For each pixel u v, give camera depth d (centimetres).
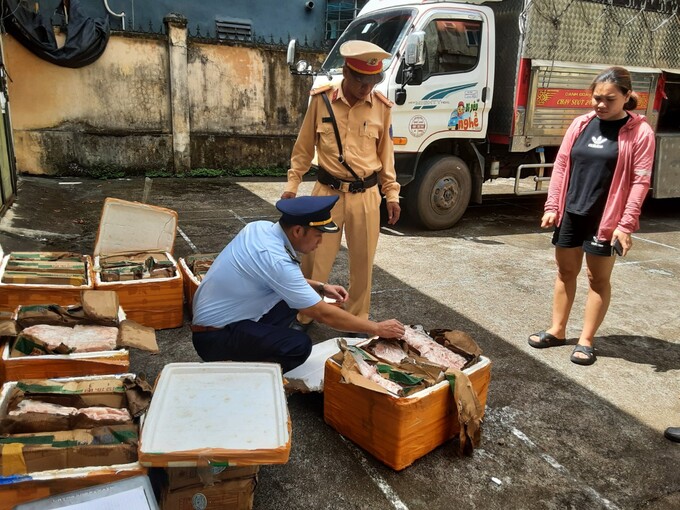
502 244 605
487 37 602
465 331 376
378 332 246
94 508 158
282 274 230
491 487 227
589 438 263
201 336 254
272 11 1153
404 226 672
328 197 240
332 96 321
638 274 518
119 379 214
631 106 308
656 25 680
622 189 305
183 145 966
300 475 228
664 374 329
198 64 952
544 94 633
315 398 287
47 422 186
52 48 834
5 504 167
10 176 641
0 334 232
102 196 762
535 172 723
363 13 658
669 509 220
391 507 213
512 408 285
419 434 232
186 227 614
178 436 179
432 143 638
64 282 325
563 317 355
